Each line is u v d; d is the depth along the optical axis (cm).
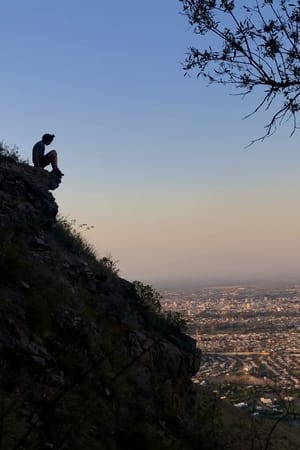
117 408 782
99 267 1222
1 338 705
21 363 705
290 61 542
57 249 1117
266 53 544
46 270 966
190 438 889
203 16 555
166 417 905
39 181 1266
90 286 1074
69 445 625
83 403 695
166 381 1011
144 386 902
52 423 630
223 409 1323
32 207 1155
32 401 648
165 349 1055
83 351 827
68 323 859
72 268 1073
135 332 1027
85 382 754
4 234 956
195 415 1009
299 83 544
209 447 893
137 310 1137
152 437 773
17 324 751
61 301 888
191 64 568
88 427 677
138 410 827
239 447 917
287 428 1711
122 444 735
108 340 920
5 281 836
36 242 1058
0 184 1151
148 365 981
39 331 780
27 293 841
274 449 1089
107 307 1051
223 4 550
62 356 765
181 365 1075
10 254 882
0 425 514
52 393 686
